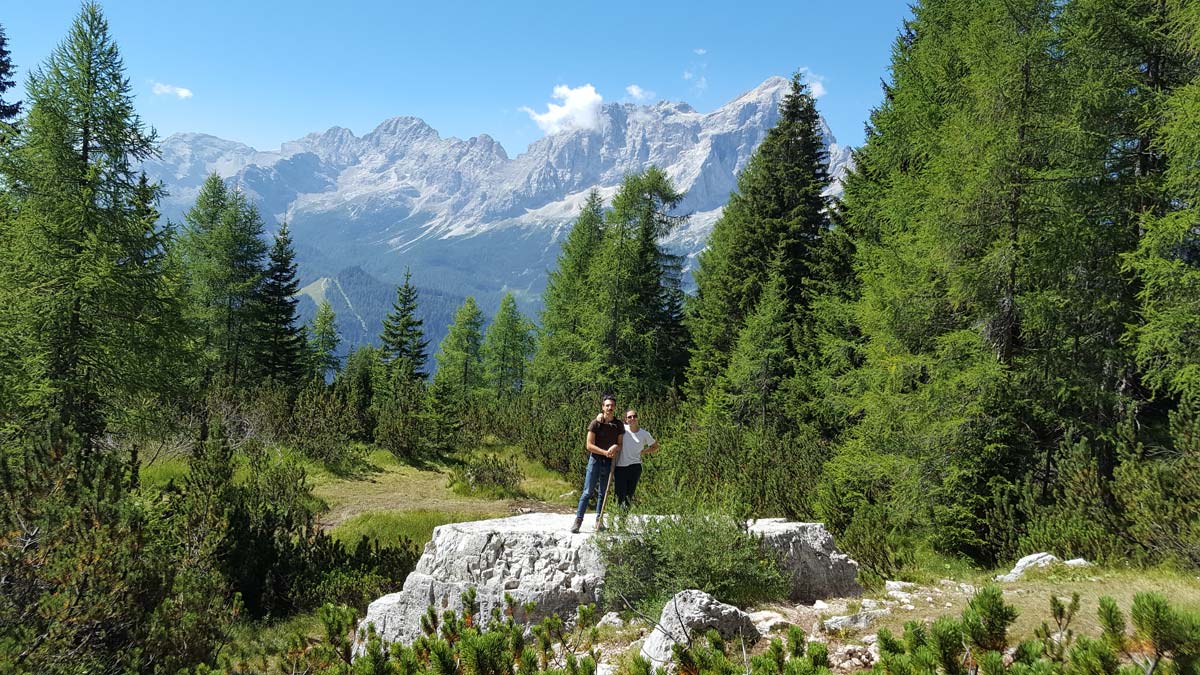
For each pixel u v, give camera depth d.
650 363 38.50
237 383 35.06
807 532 8.87
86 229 15.66
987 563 12.41
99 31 16.03
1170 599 6.53
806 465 17.41
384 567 13.05
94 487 7.84
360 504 18.78
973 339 13.96
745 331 27.05
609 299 38.16
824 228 29.59
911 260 15.34
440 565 8.66
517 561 8.20
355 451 23.73
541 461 24.77
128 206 16.81
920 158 17.94
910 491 13.88
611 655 6.22
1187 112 11.43
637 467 8.55
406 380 33.12
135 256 16.61
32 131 15.60
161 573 7.94
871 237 21.92
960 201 13.95
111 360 15.80
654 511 8.38
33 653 6.38
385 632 8.83
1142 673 2.59
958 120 14.52
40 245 15.14
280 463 18.83
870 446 15.38
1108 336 14.42
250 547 11.86
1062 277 13.95
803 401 24.69
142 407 17.22
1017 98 13.45
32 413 14.63
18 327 14.63
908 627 3.35
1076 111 13.72
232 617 9.38
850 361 22.14
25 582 6.92
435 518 17.12
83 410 15.65
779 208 31.36
